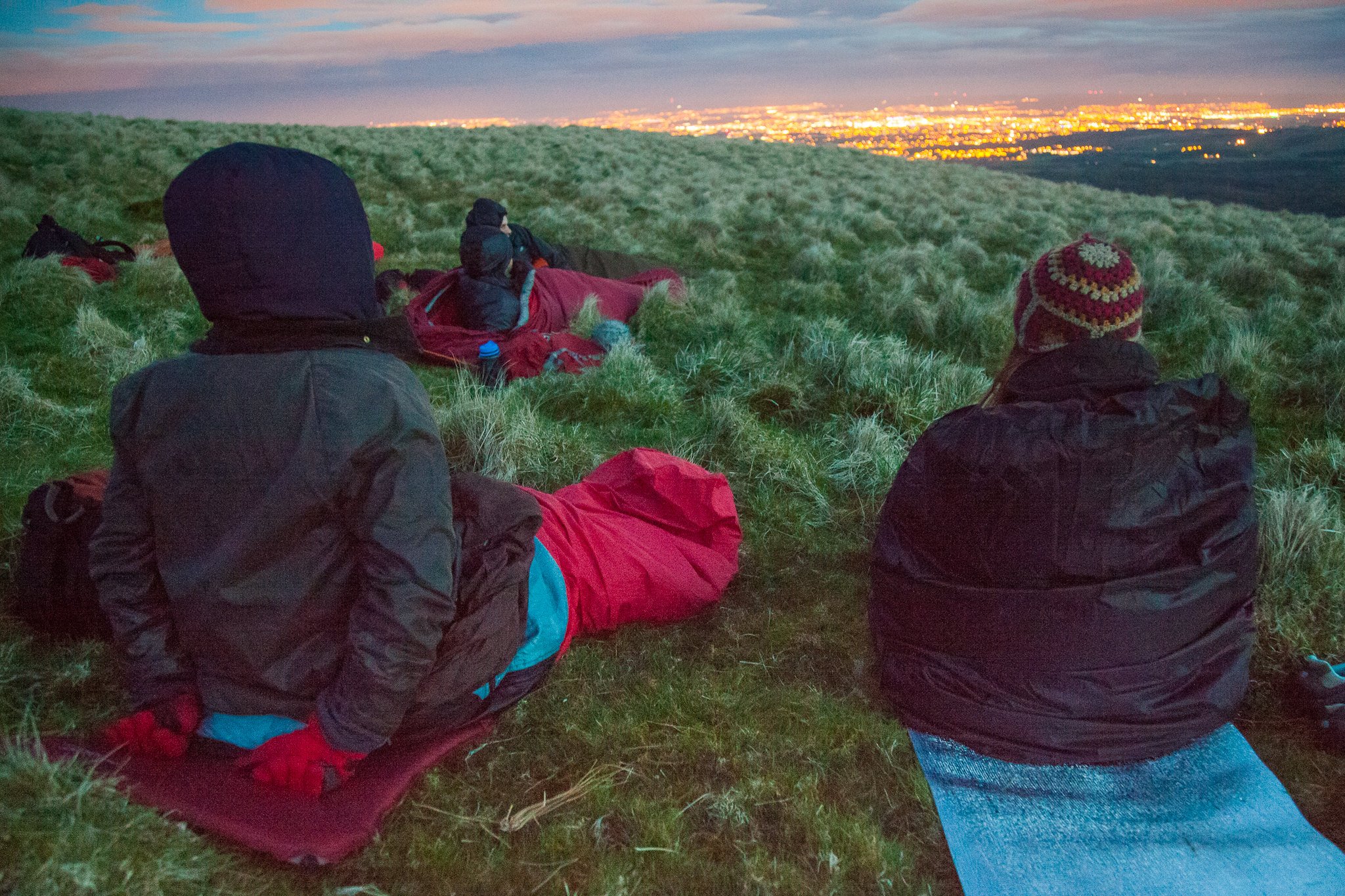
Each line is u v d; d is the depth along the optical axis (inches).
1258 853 75.2
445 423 155.3
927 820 81.3
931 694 88.7
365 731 66.4
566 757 85.4
